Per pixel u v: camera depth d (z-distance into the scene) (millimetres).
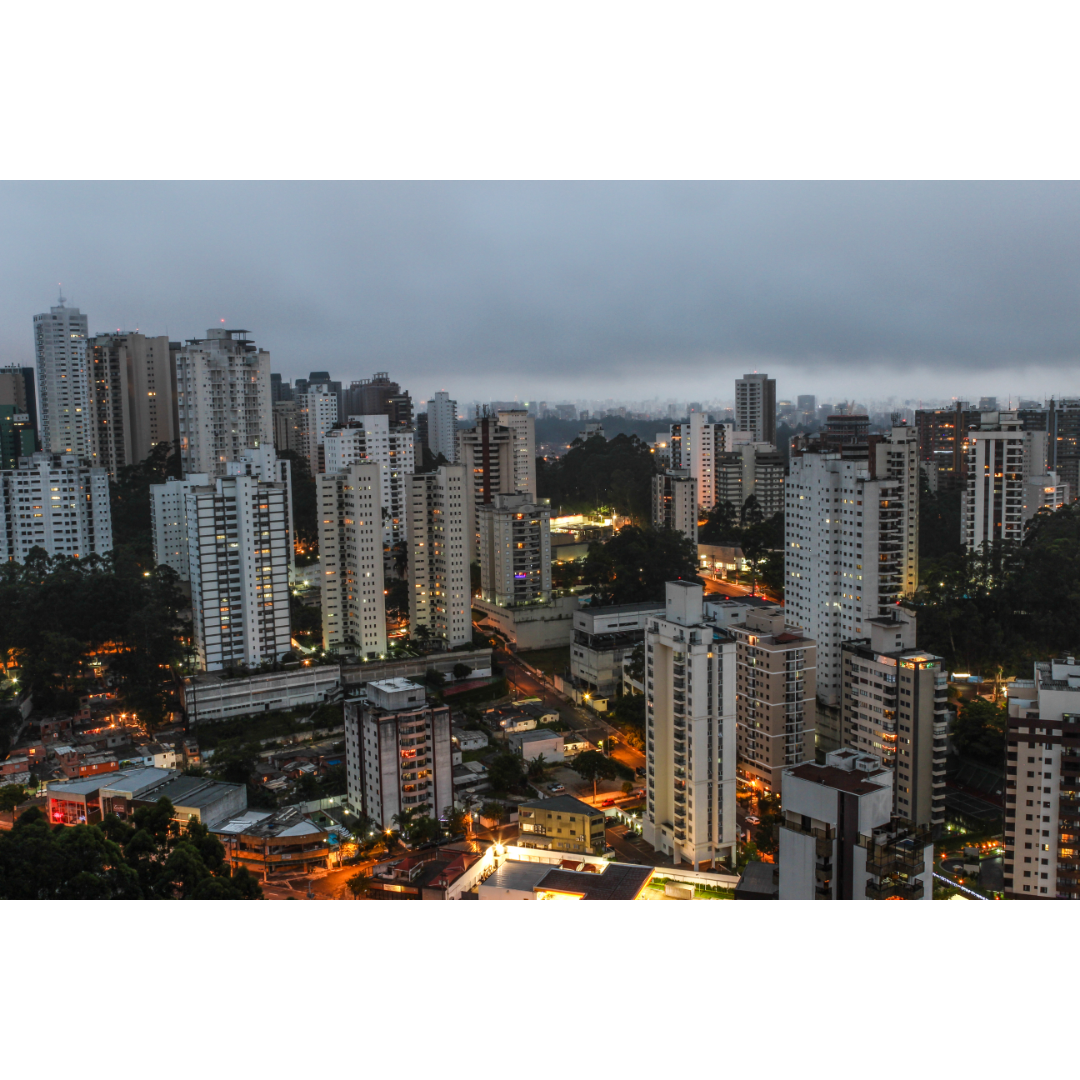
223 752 173000
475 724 188000
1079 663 123625
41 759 167000
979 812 149250
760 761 160250
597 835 135375
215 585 198750
